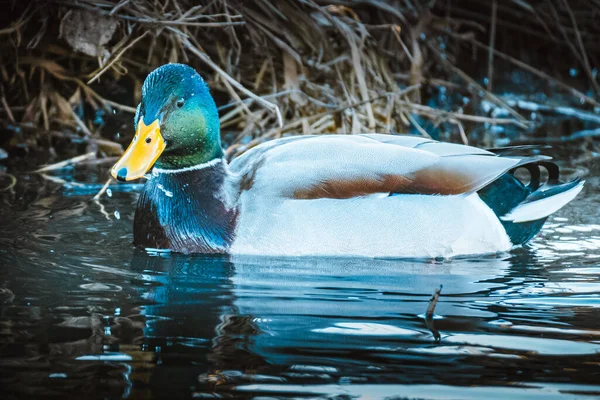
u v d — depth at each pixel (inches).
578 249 245.0
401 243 233.8
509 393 149.4
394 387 150.9
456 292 205.2
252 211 237.1
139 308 189.0
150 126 241.4
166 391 148.2
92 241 244.5
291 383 151.7
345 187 235.3
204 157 243.3
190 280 211.0
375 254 233.5
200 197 241.0
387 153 240.2
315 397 146.9
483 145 372.5
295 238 232.5
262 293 201.5
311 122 372.2
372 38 402.9
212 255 236.2
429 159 239.8
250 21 371.9
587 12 495.2
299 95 373.4
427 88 445.4
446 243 236.1
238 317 184.4
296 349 166.6
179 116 240.8
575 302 198.2
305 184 235.8
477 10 498.0
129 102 390.6
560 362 162.7
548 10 495.5
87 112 385.4
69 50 374.3
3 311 184.9
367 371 157.5
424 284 211.3
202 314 185.8
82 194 294.7
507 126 411.8
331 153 241.3
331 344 169.9
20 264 220.1
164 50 375.2
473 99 444.1
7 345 166.2
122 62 381.1
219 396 146.6
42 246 236.8
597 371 158.7
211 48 383.6
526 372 157.8
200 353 164.2
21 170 322.0
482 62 494.0
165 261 229.1
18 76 378.3
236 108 368.2
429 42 448.1
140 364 158.7
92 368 156.8
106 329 175.8
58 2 344.5
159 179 244.4
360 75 371.2
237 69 384.8
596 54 505.7
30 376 153.2
